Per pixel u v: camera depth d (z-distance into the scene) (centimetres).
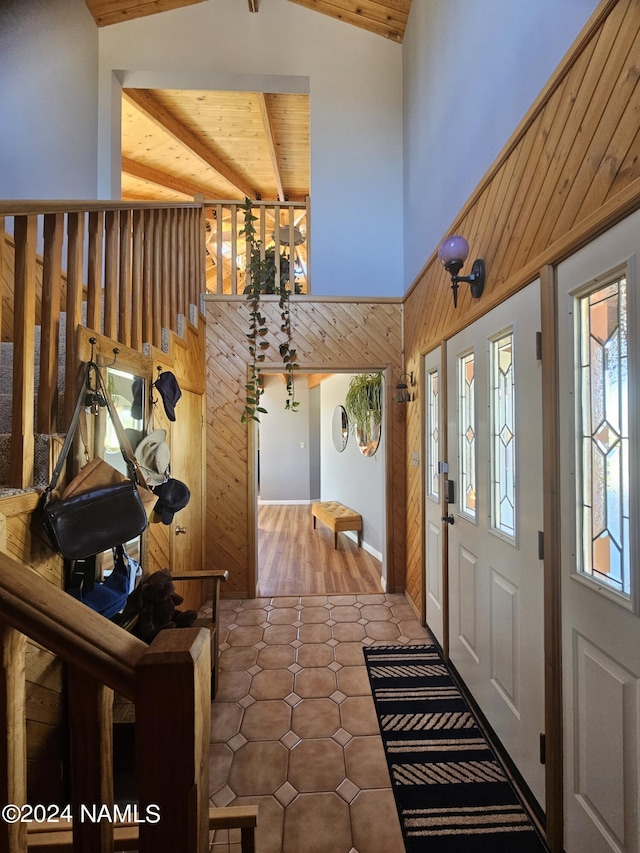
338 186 355
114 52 344
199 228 333
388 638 264
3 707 58
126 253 187
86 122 324
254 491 339
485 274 181
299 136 438
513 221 156
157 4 342
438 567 254
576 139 118
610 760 106
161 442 188
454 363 223
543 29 136
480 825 139
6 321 164
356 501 513
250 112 404
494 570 173
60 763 122
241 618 294
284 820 142
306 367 344
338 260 354
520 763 151
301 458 784
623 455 104
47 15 275
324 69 356
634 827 98
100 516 125
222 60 351
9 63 242
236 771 161
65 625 55
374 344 348
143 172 458
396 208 355
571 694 122
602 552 111
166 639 57
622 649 102
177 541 258
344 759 167
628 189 96
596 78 109
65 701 125
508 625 160
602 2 105
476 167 192
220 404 340
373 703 201
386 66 357
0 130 236
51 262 131
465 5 204
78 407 135
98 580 148
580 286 118
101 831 59
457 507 220
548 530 131
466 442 210
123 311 186
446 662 234
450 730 182
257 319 340
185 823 55
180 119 411
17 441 115
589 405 117
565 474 125
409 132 330
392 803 147
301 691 210
